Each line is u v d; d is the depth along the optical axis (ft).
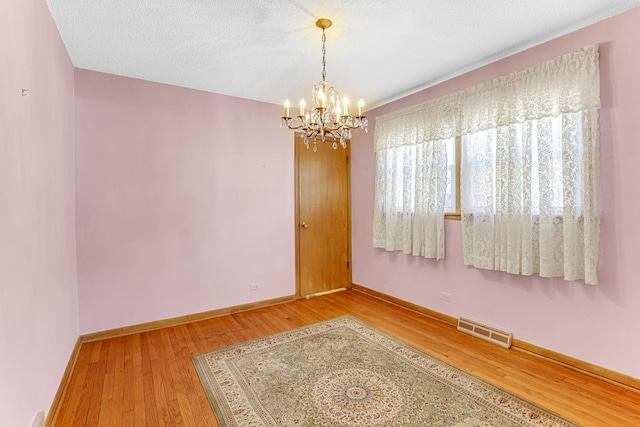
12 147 4.41
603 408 6.08
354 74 9.90
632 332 6.62
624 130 6.66
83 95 9.10
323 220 13.94
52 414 5.91
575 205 7.25
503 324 8.89
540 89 7.77
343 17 6.81
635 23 6.48
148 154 10.06
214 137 11.24
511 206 8.36
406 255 11.93
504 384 6.93
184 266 10.70
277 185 12.69
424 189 10.85
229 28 7.19
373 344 8.93
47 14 6.26
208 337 9.52
